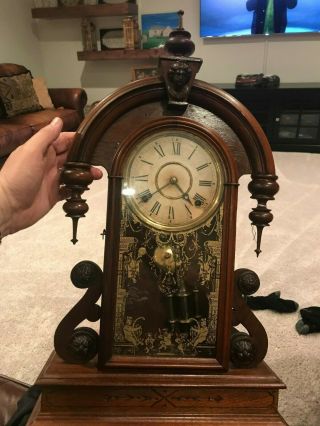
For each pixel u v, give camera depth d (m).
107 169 0.71
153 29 4.38
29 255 2.05
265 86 3.87
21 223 0.80
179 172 0.71
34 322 1.53
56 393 0.74
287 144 4.04
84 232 2.32
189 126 0.68
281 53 4.18
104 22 4.50
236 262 1.95
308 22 3.93
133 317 0.75
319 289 1.74
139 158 0.70
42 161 0.76
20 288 1.75
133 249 0.73
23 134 3.15
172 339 0.76
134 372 0.75
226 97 0.68
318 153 3.98
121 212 0.71
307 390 1.21
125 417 0.75
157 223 0.73
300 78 4.23
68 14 4.28
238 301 0.75
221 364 0.74
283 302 1.59
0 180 0.73
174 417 0.75
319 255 2.03
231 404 0.75
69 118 3.81
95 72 4.82
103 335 0.73
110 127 0.70
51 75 5.01
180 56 0.67
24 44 4.58
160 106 0.70
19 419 0.79
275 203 2.70
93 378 0.73
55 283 1.79
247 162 0.72
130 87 0.67
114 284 0.73
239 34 4.15
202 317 0.75
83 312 0.75
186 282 0.75
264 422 0.74
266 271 1.88
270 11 3.96
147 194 0.72
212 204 0.72
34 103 3.75
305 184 3.06
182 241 0.74
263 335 0.77
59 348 0.76
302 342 1.42
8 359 1.34
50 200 0.84
